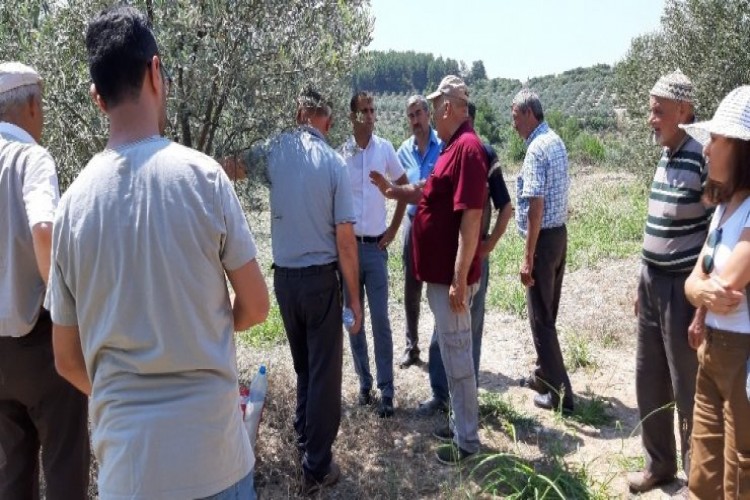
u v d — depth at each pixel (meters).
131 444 1.79
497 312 7.15
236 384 1.96
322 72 3.88
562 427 4.52
